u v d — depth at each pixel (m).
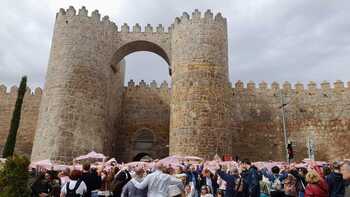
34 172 15.13
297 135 31.83
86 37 27.08
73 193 8.55
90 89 26.06
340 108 32.06
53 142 23.59
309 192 6.34
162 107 34.41
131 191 6.79
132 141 33.34
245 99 33.19
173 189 6.56
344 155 30.45
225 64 27.03
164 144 33.03
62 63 25.97
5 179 8.95
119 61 31.92
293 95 33.31
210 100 25.08
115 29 30.70
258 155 31.17
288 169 12.02
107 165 16.89
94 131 25.52
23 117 32.94
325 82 33.34
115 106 32.38
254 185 10.24
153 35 30.77
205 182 12.53
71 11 27.72
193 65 25.97
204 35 26.83
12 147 25.19
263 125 32.25
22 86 27.58
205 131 24.20
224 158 22.20
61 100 24.78
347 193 5.18
